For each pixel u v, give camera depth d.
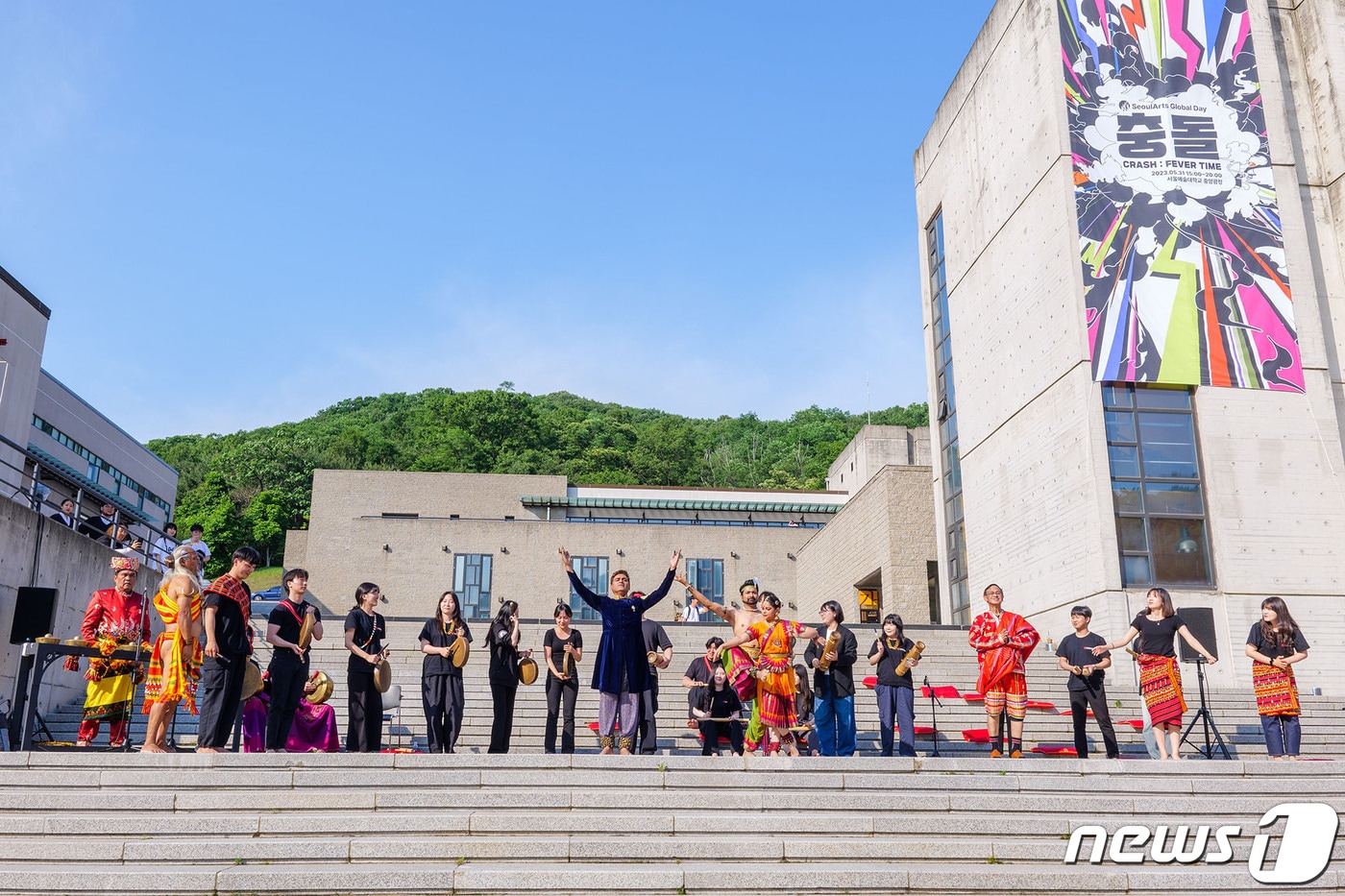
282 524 83.38
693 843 7.05
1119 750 13.73
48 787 7.49
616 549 40.44
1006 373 21.73
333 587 40.00
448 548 39.81
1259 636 10.65
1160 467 18.45
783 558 41.06
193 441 121.75
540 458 90.25
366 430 105.50
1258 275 19.38
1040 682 16.47
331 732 10.96
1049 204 20.05
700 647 18.78
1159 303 19.03
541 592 39.53
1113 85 20.05
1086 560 18.22
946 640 19.59
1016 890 6.89
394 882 6.43
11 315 26.56
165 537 18.06
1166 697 10.36
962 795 7.99
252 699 10.48
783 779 8.02
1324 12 21.31
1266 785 8.49
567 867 6.73
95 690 10.33
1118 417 18.67
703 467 99.62
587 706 14.93
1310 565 18.08
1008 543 21.31
